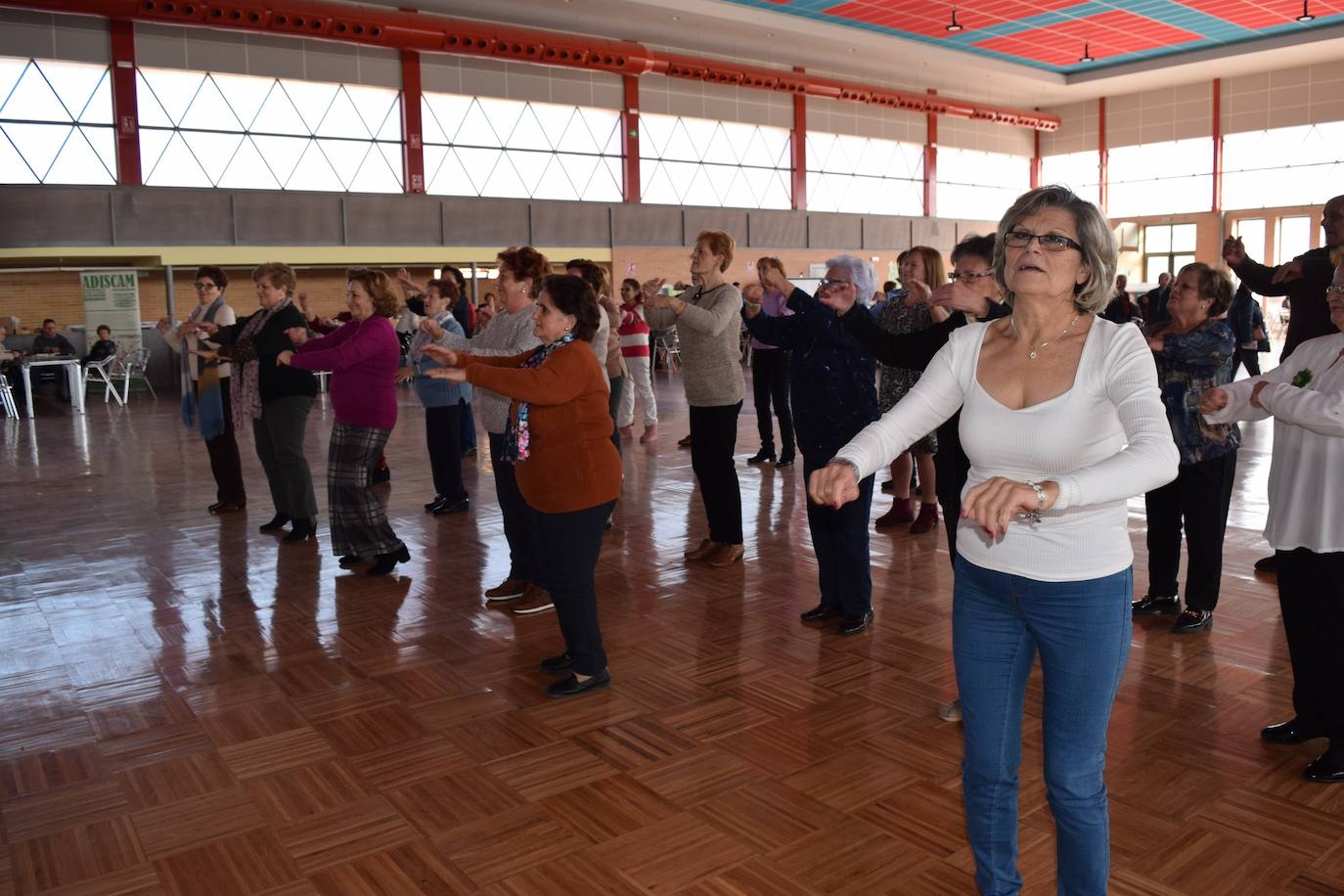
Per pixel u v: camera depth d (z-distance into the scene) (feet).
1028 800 8.27
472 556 16.42
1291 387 8.11
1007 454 5.54
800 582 14.67
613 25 55.62
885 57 64.08
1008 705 5.73
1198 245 75.61
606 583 14.69
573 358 9.96
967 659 5.75
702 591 14.26
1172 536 12.64
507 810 8.23
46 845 7.80
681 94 64.28
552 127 59.98
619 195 63.05
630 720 9.98
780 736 9.57
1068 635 5.37
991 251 9.14
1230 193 73.72
